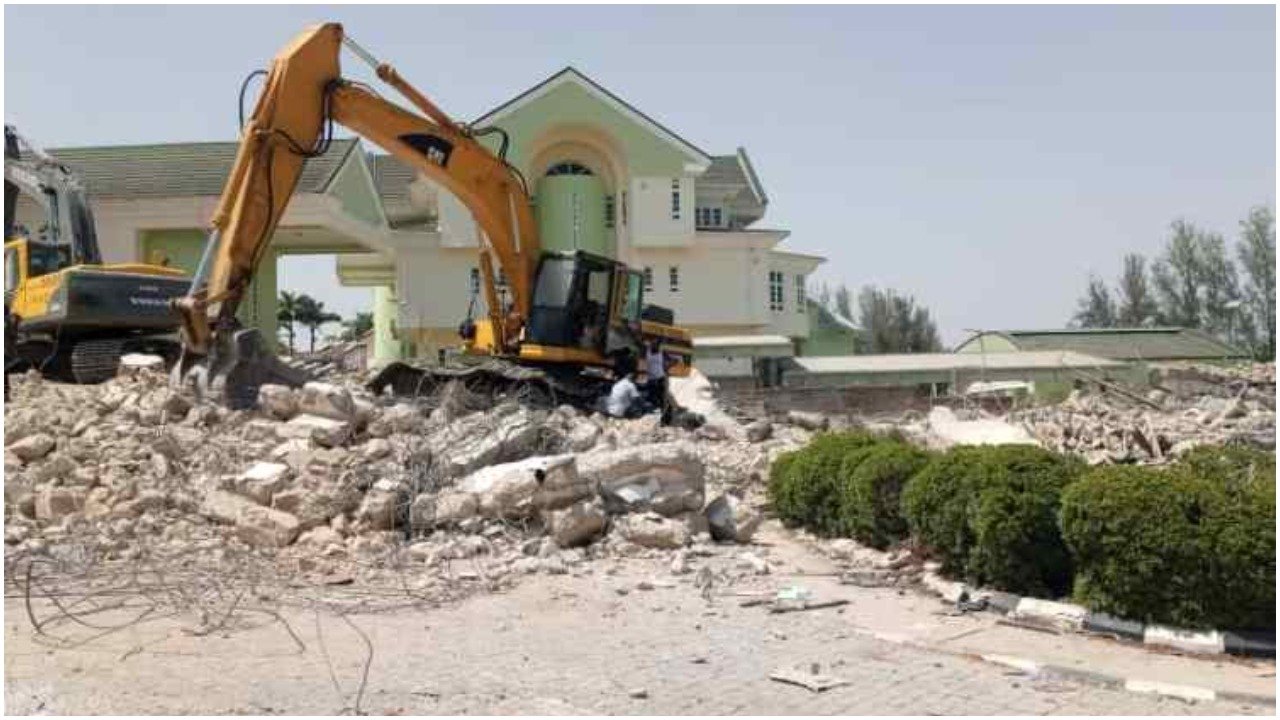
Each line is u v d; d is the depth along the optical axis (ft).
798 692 22.27
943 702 21.65
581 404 65.05
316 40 55.77
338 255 151.84
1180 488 26.23
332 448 40.45
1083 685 22.82
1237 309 205.98
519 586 31.40
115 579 30.76
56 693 21.43
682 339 76.18
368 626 26.89
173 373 51.62
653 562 34.96
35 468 38.75
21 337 65.67
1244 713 21.12
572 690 22.25
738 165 172.76
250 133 53.72
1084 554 27.40
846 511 38.14
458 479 38.63
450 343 142.00
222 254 53.01
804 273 162.50
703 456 54.95
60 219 69.21
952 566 32.17
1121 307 240.12
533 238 66.39
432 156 61.31
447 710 20.88
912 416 93.56
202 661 23.77
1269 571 24.76
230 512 35.86
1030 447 31.50
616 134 143.33
